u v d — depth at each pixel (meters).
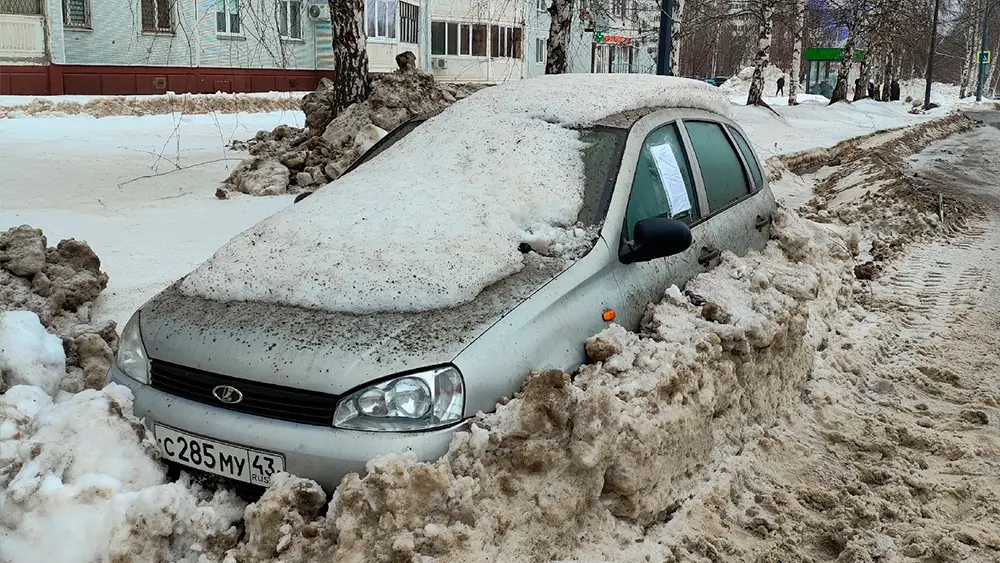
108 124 18.67
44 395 3.63
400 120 12.20
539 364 3.25
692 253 4.39
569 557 3.01
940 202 11.51
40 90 23.44
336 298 3.31
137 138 16.03
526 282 3.43
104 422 3.14
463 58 37.84
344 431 2.92
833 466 4.20
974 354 5.89
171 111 23.22
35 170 10.96
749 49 64.50
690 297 4.12
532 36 40.47
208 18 27.17
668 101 4.86
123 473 3.07
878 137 24.27
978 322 6.63
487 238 3.59
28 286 5.25
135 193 9.80
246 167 10.67
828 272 6.38
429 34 36.72
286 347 3.08
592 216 3.85
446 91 13.75
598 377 3.36
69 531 2.77
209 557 2.87
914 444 4.50
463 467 2.92
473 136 4.34
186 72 26.88
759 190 5.67
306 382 2.97
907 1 39.44
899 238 9.60
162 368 3.29
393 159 4.37
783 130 24.66
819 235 6.98
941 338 6.21
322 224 3.76
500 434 2.97
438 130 4.53
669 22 14.71
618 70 42.22
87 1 24.25
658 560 3.16
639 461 3.19
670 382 3.45
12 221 7.82
